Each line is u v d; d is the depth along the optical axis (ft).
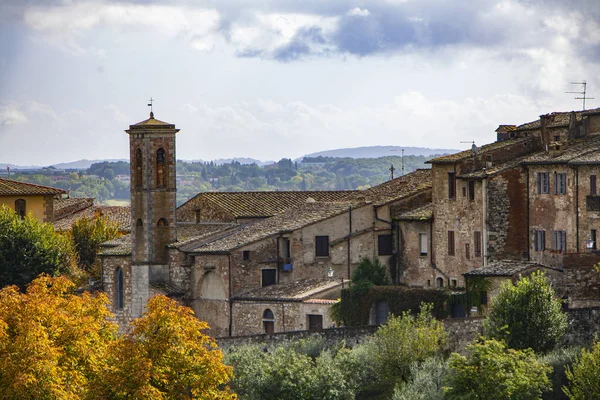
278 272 535.19
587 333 428.56
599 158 471.21
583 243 472.03
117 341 354.95
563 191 479.82
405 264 533.55
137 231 565.53
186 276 549.95
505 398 383.65
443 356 429.38
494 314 424.46
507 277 454.81
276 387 415.03
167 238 566.77
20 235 607.78
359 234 536.42
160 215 565.94
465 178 501.97
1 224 610.24
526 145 515.91
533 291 422.41
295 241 534.37
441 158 518.37
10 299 353.92
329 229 536.83
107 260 578.25
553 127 515.50
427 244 525.34
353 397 416.26
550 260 481.05
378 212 538.06
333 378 415.23
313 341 450.71
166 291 551.59
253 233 544.21
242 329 525.75
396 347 425.28
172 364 348.38
